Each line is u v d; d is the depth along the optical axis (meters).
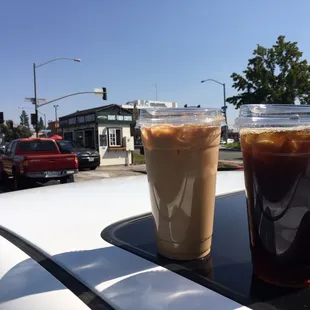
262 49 25.70
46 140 11.19
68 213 1.39
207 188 0.87
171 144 0.84
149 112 0.89
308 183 0.70
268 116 0.76
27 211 1.49
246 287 0.71
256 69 25.59
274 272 0.71
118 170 16.30
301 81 24.97
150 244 0.99
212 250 0.91
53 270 0.82
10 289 0.74
